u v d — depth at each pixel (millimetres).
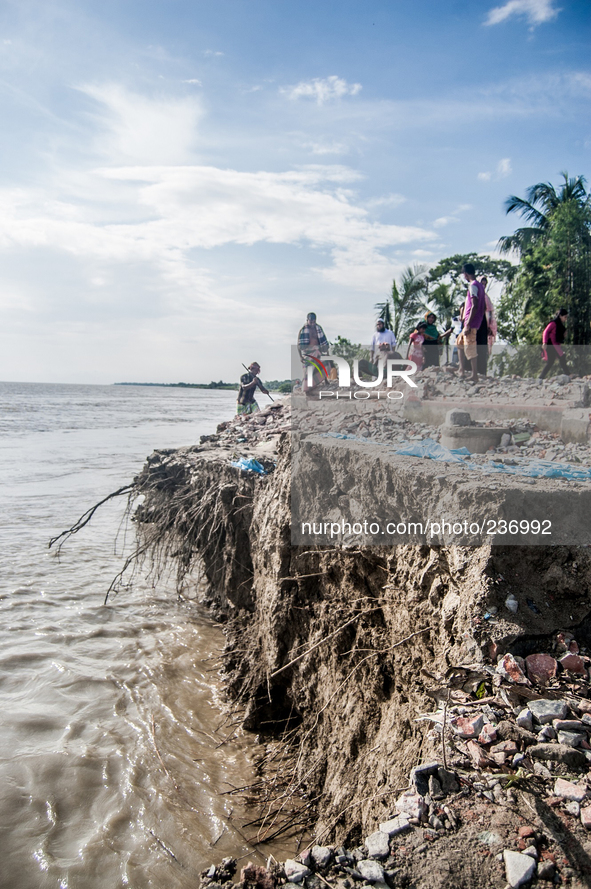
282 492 6684
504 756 2877
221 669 7773
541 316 17344
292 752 6070
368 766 4270
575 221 16969
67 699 6926
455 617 3725
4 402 73000
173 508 10016
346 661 5305
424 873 2406
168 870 4562
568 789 2682
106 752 5965
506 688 3201
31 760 5750
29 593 10156
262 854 4730
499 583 3670
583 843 2463
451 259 21969
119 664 7848
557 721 2990
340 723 5102
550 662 3322
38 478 20500
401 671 4367
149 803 5281
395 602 4719
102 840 4820
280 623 6375
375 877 2402
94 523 14953
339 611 5523
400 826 2641
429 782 2818
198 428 42531
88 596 10188
